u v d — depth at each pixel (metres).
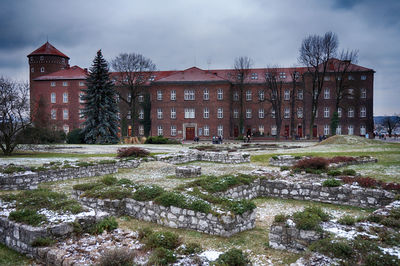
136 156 24.47
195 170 17.52
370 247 5.54
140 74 65.62
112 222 7.27
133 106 65.19
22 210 7.37
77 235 6.88
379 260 5.15
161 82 65.81
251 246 7.09
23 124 31.53
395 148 29.88
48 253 6.03
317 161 15.30
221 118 64.75
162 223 8.67
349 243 5.68
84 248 6.18
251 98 68.19
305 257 5.50
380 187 11.06
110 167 18.89
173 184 15.10
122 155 24.53
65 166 16.75
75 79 70.25
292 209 10.74
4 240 7.21
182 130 65.94
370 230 6.47
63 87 70.69
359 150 29.06
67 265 5.59
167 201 8.61
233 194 11.18
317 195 11.72
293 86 61.47
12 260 6.36
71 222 6.88
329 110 63.94
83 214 7.40
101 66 51.53
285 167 15.75
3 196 8.77
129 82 65.06
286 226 6.81
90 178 17.03
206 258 5.57
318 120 64.38
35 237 6.36
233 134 68.56
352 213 10.15
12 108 30.69
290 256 6.51
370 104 62.81
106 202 9.52
